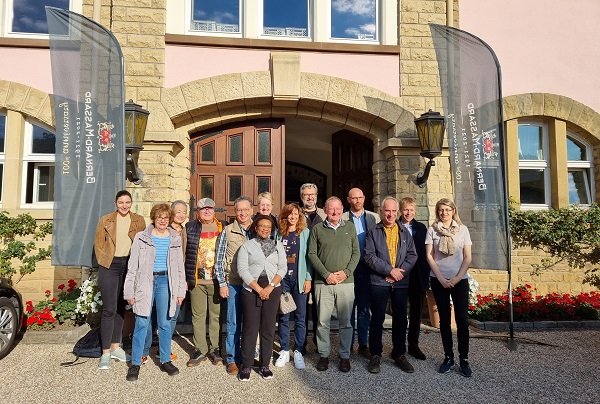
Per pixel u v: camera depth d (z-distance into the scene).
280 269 4.39
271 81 6.83
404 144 6.89
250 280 4.20
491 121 5.88
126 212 4.86
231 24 7.14
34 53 6.69
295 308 4.55
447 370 4.45
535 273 7.24
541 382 4.21
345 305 4.50
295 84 6.82
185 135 6.93
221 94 6.75
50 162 6.85
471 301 6.48
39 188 6.84
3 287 5.19
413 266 4.65
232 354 4.49
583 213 7.23
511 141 7.47
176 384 4.16
